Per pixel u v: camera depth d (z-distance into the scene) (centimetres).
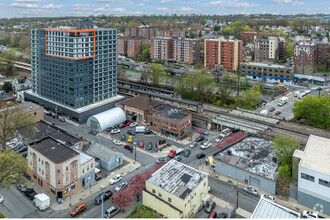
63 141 10288
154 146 11269
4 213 7331
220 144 10775
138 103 13725
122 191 7638
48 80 14575
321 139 9344
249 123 12544
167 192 7119
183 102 14738
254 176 8612
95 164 9244
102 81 14475
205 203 7731
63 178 7900
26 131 10588
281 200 8081
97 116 12775
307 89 19450
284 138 9194
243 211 7612
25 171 8181
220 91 17212
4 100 13800
